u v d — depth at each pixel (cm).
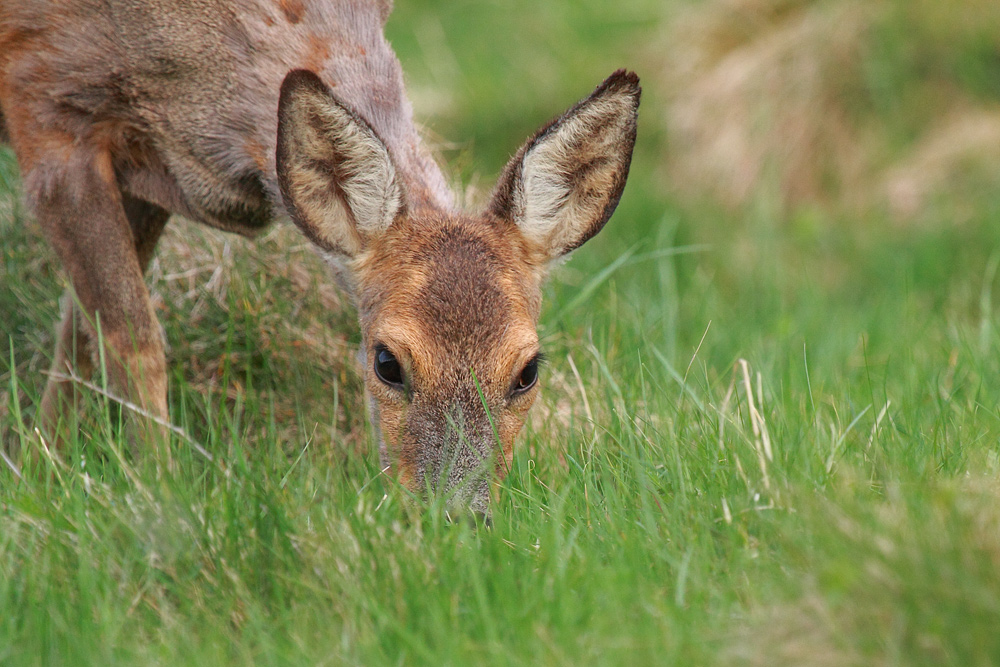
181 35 895
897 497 690
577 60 2041
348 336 1108
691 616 649
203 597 702
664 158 1853
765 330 1355
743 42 1912
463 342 812
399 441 823
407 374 814
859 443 874
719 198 1775
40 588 692
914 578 611
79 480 802
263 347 1064
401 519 773
